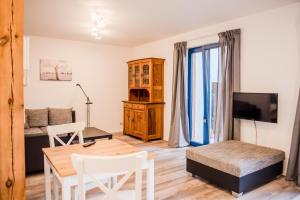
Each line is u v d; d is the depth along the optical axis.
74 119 5.31
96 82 6.05
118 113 6.47
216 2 3.11
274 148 3.37
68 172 1.51
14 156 1.13
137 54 6.38
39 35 5.10
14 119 1.12
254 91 3.63
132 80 5.94
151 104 5.31
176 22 4.05
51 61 5.40
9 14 1.10
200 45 4.56
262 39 3.51
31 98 5.19
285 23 3.25
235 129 3.83
